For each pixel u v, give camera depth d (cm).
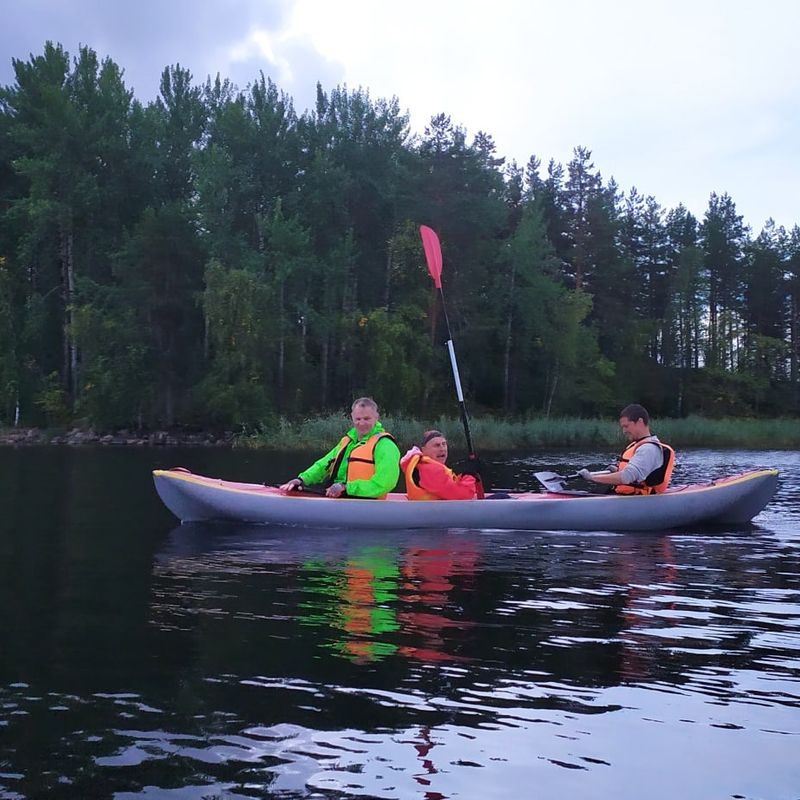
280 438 2541
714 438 2848
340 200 3662
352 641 329
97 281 3388
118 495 909
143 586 435
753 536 646
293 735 236
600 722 248
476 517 662
